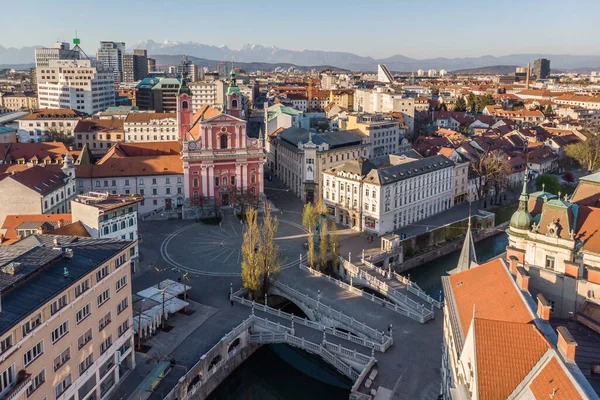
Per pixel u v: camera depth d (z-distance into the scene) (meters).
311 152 192.62
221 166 179.50
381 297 124.75
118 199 128.75
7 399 60.97
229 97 197.25
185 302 107.88
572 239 87.38
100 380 81.25
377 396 83.00
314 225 146.50
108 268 81.69
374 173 159.75
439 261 158.12
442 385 81.88
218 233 161.38
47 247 78.19
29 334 65.12
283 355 109.44
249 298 119.06
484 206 195.00
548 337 56.00
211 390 94.12
